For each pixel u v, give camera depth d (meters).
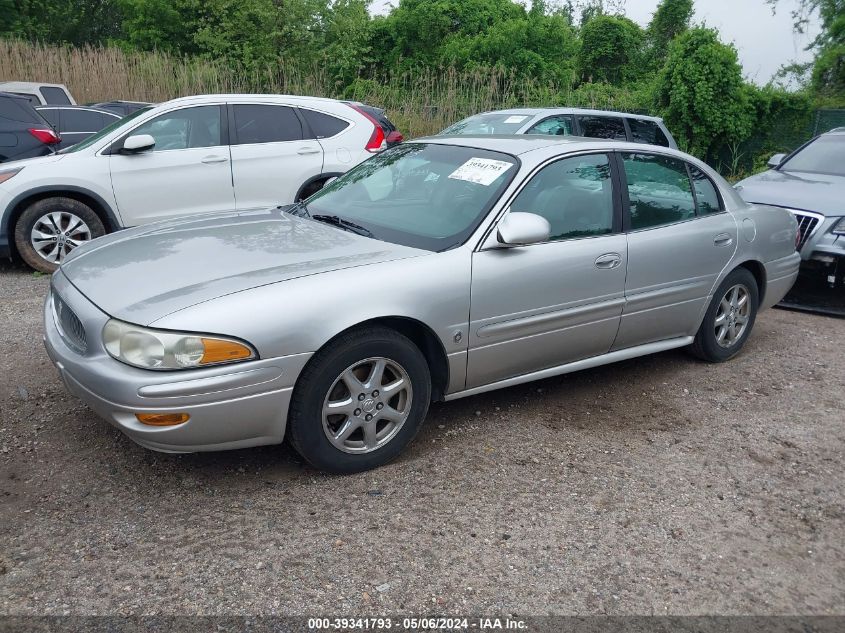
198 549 2.86
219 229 3.99
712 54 16.12
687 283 4.69
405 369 3.47
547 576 2.79
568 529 3.11
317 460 3.33
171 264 3.44
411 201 4.12
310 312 3.13
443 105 17.59
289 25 21.58
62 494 3.22
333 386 3.29
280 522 3.07
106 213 7.31
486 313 3.71
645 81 25.28
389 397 3.48
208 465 3.52
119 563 2.76
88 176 7.13
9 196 6.98
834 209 6.69
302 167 7.93
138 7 23.89
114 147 7.29
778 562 2.95
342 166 8.12
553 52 23.81
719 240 4.85
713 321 5.02
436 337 3.57
